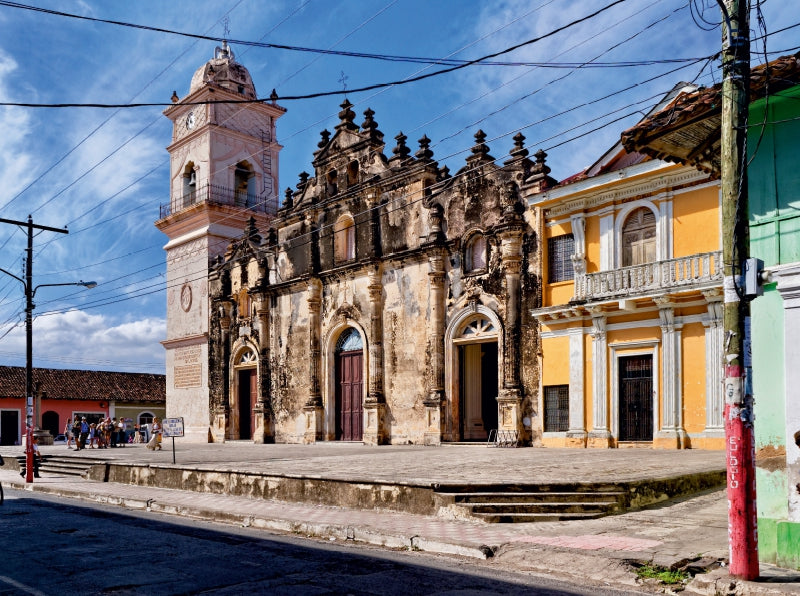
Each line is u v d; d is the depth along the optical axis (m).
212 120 40.41
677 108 9.81
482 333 26.27
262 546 11.10
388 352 29.64
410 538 10.84
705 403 20.05
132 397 59.69
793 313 8.54
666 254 20.91
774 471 8.66
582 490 13.01
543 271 24.20
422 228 28.67
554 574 9.02
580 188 22.73
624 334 22.03
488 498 12.71
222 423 37.88
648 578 8.46
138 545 11.30
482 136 26.77
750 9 8.34
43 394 54.72
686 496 13.72
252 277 37.19
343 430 31.91
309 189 34.53
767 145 9.20
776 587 7.54
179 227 41.91
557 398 23.73
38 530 13.09
